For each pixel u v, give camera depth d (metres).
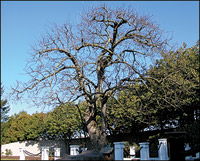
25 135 34.12
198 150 11.38
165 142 13.28
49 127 29.95
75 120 26.06
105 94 15.44
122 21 16.17
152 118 23.27
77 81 14.71
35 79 14.30
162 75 16.31
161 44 15.16
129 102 19.16
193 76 20.86
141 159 12.64
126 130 27.61
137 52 15.59
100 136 15.23
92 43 15.53
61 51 15.42
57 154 15.67
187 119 23.81
